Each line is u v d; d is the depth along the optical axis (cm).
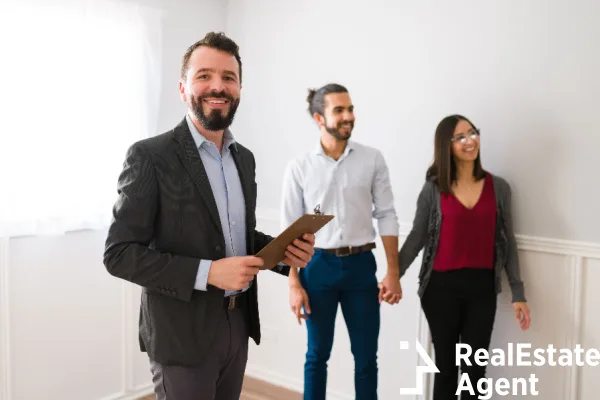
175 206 141
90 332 282
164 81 313
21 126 246
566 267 229
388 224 233
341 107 222
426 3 261
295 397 310
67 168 264
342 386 298
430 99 263
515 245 227
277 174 327
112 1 276
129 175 138
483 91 247
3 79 240
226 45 150
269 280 331
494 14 242
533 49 232
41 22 250
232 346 154
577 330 227
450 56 255
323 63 301
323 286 227
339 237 225
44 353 262
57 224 261
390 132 277
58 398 269
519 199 239
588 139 221
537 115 233
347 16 290
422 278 229
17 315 251
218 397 161
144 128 294
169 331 142
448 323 223
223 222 153
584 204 224
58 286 267
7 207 244
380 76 279
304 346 316
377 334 233
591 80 220
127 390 301
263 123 332
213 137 155
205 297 144
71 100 263
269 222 331
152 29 294
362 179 229
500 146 244
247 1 335
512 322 241
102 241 285
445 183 222
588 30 219
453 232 219
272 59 325
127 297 299
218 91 146
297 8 311
